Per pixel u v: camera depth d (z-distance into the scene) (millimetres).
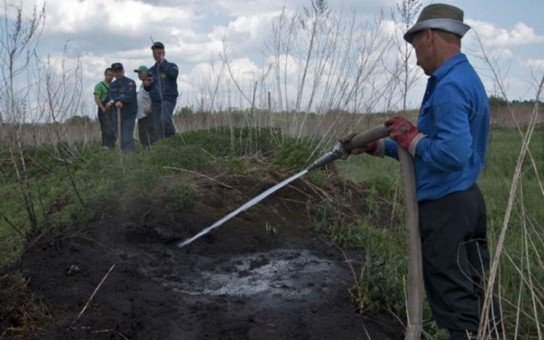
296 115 7973
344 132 7727
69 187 6844
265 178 6789
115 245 5547
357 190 7324
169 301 4707
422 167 3820
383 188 7492
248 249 5766
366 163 10391
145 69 11594
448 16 3779
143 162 6969
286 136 7930
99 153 7859
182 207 6043
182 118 11703
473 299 3781
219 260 5555
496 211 7113
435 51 3805
